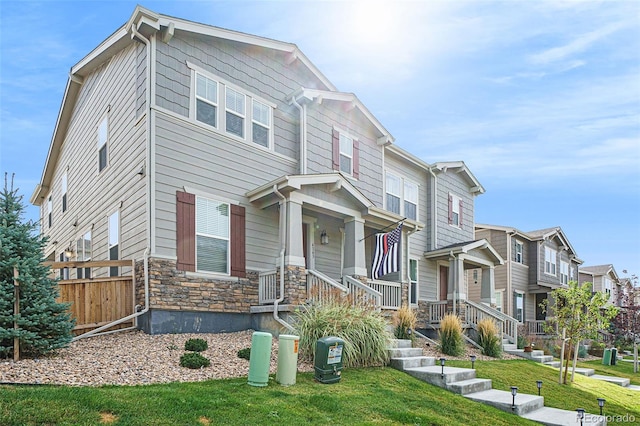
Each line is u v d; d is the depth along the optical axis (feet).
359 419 19.16
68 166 57.93
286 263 35.55
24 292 22.97
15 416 14.26
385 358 30.53
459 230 69.36
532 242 91.04
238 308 36.55
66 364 21.77
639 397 36.94
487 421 23.00
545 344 65.05
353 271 41.06
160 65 34.40
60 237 60.49
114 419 15.14
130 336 30.40
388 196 57.82
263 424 16.65
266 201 38.55
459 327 42.09
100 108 45.34
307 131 44.68
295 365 22.94
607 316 38.19
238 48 40.34
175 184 34.01
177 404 16.98
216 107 37.73
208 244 35.47
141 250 33.22
